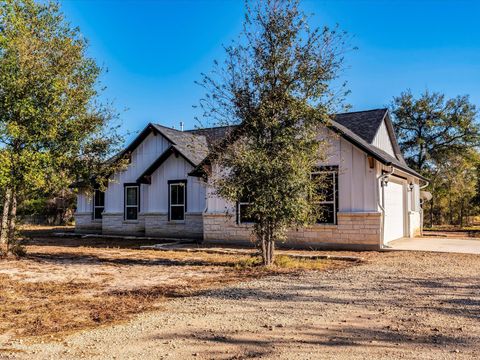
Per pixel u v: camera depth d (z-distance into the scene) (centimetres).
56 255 1456
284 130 1100
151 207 2203
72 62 1361
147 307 692
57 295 798
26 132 1216
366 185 1503
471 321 584
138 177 2302
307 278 941
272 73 1115
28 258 1356
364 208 1502
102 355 470
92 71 1416
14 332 566
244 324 580
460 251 1415
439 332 534
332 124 1458
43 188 1312
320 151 1180
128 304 717
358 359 443
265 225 1137
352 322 583
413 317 606
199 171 1516
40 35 1324
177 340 516
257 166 1059
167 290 834
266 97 1107
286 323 582
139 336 535
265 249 1145
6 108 1223
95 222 2469
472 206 3791
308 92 1109
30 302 740
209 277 987
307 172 1114
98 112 1767
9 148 1225
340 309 656
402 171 1662
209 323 587
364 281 894
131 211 2328
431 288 816
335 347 482
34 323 609
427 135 3756
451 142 3706
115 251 1588
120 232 2333
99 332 557
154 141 2281
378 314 624
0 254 1345
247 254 1432
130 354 471
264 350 475
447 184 3722
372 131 1862
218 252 1490
